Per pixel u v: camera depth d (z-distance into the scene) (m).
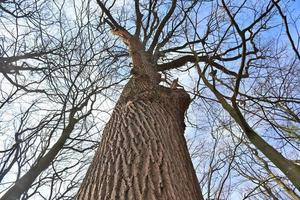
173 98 3.69
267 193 5.45
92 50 5.56
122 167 2.28
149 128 2.82
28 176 4.04
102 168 2.35
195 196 2.26
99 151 2.71
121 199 1.96
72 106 4.79
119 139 2.68
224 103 3.82
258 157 5.86
